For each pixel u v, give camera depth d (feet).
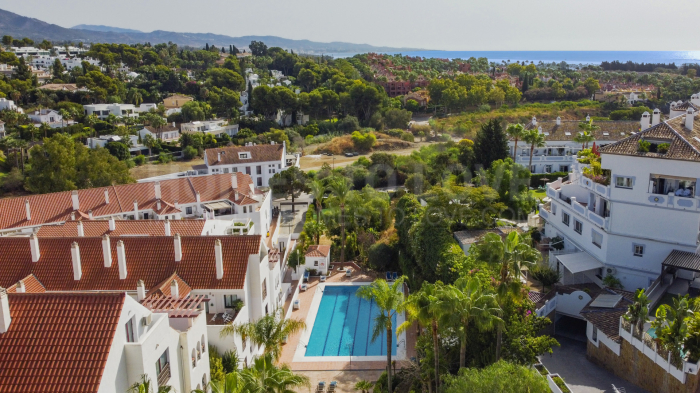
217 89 648.79
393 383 134.72
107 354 81.46
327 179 299.58
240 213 249.96
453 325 106.93
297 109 560.61
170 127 523.29
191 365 106.63
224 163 337.31
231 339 127.34
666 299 141.18
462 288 116.88
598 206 168.14
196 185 264.11
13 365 80.74
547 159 315.99
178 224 189.26
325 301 194.80
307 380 102.53
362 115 585.63
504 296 119.65
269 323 120.78
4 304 84.07
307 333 169.07
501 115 520.01
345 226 243.81
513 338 121.60
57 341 83.05
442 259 166.71
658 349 112.57
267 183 347.56
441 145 379.76
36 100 568.00
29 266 141.90
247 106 654.53
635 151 153.28
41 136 448.65
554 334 151.02
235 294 137.90
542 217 204.23
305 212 302.66
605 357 130.62
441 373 122.31
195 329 109.40
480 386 93.25
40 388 78.23
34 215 221.25
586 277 170.50
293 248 225.35
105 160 310.86
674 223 149.38
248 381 90.27
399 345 161.48
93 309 86.43
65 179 290.35
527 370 96.94
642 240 154.51
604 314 134.10
